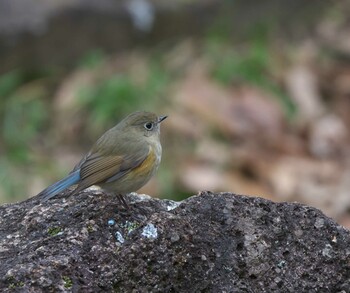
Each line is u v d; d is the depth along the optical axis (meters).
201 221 7.37
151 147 8.09
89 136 14.27
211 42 16.02
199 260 7.12
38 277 6.62
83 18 15.80
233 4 16.75
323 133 14.76
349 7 18.00
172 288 7.05
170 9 16.38
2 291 6.55
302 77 15.65
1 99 14.95
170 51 16.17
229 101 14.71
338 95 15.92
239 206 7.49
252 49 15.77
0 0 15.57
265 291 7.21
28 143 14.16
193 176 13.05
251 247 7.28
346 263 7.39
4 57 15.35
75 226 7.24
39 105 14.72
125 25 16.11
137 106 14.27
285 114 14.84
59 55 15.73
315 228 7.45
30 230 7.32
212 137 14.11
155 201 7.81
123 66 15.59
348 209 13.12
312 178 13.78
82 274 6.79
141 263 6.96
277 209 7.50
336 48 16.91
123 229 7.24
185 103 14.51
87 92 14.58
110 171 7.84
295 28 17.20
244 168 13.60
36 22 15.48
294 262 7.33
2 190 12.93
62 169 13.52
